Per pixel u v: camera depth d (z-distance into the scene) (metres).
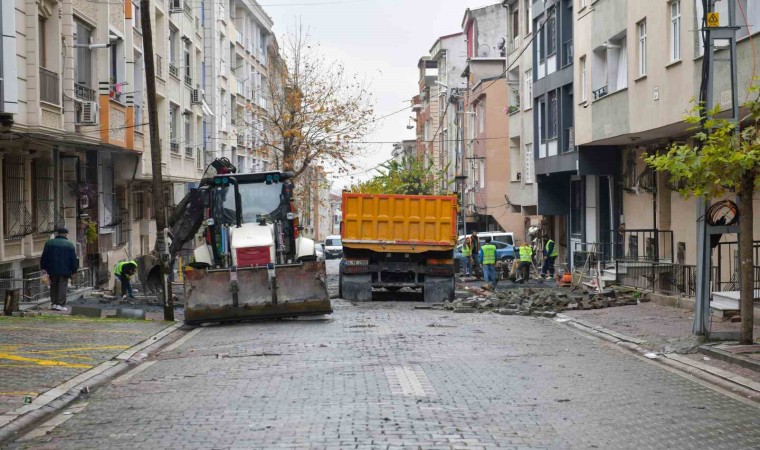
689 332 17.09
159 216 21.58
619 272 27.84
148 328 19.00
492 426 8.91
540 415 9.56
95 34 28.39
